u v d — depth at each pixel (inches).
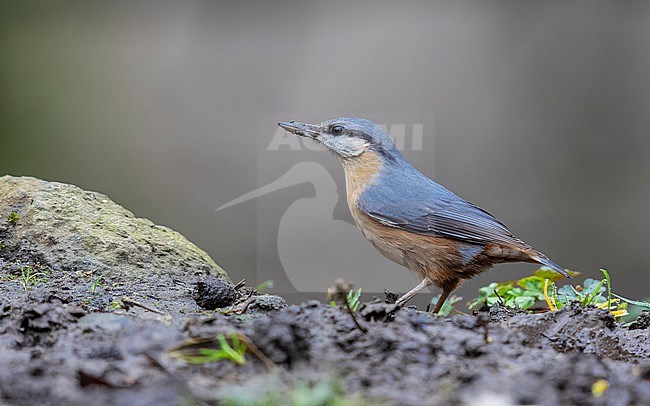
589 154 631.2
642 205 613.9
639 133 634.2
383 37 663.8
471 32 661.9
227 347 185.0
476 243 342.6
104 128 645.9
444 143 639.1
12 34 666.8
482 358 193.9
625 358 235.8
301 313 216.4
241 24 673.6
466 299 548.1
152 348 191.8
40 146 633.6
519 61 654.5
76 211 325.4
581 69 649.6
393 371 184.2
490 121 641.0
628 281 587.5
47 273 297.7
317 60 660.1
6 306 225.3
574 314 241.0
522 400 163.8
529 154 633.0
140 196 622.5
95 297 269.4
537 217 616.7
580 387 170.2
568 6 663.1
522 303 320.2
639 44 648.4
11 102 648.4
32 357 190.4
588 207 615.5
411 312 231.0
